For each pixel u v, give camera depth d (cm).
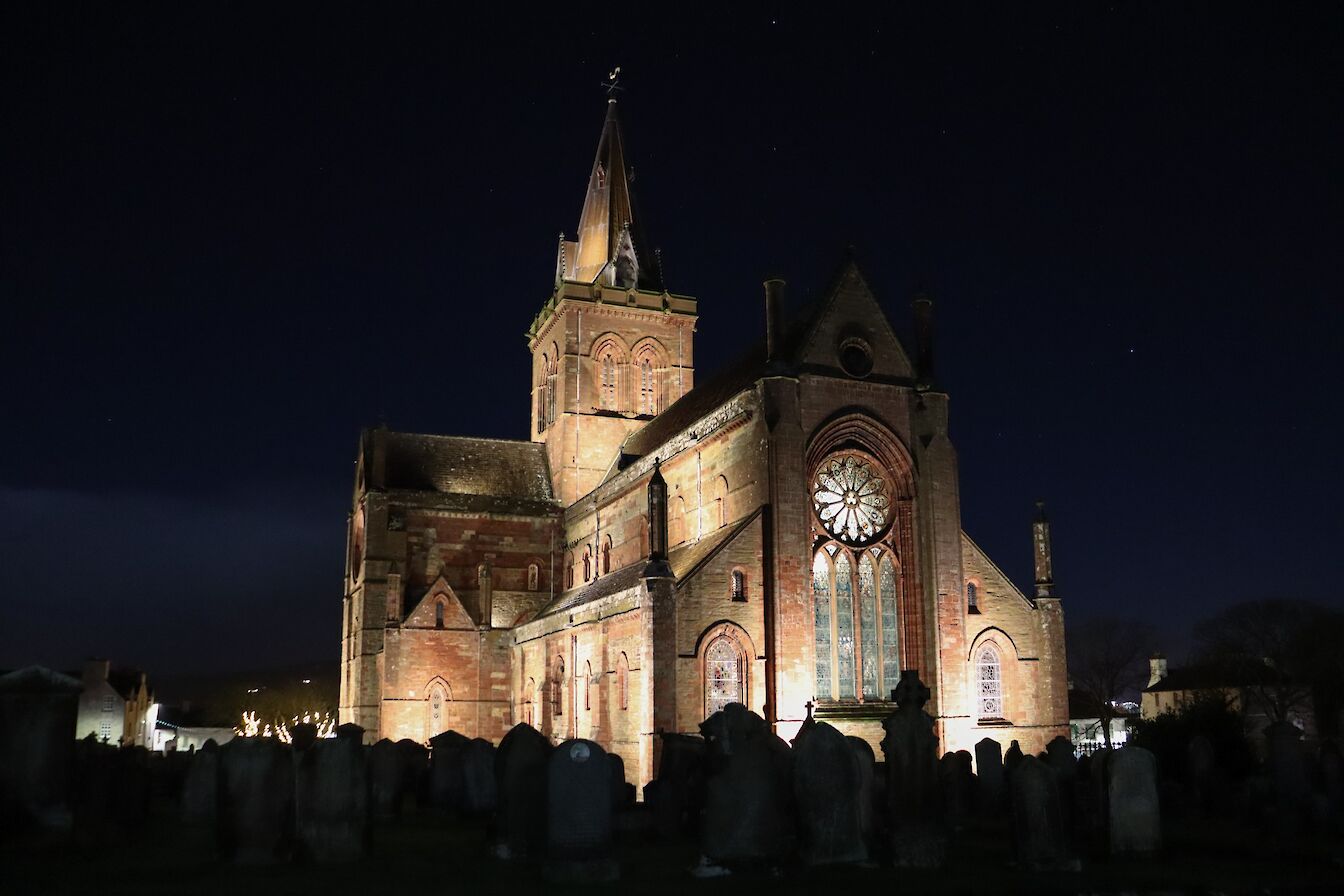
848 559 5859
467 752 3856
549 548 8950
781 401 5688
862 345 6091
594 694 6250
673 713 5194
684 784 3244
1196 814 3844
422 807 4297
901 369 6138
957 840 3123
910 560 5938
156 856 2688
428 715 7938
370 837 2673
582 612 6531
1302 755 3250
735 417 5941
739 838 2497
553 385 9600
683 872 2488
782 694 5338
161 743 14575
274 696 16950
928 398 6069
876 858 2664
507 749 2777
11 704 2758
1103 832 2722
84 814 3042
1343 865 2616
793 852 2578
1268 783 3391
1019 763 2586
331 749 2622
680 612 5331
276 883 2288
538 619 7712
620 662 5862
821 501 5862
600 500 8050
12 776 2748
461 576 8700
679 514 6694
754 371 6288
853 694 5716
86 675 11944
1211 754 3912
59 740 2784
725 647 5419
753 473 5753
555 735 7025
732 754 2547
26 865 2525
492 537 8838
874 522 5988
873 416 5972
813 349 5966
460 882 2322
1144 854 2695
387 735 7794
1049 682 6112
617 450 9288
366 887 2253
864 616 5844
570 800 2381
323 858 2583
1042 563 6266
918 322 6241
